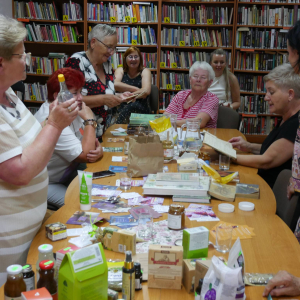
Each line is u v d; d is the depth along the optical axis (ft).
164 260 3.61
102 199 5.87
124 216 5.14
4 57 4.20
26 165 4.31
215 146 7.64
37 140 4.51
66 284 3.03
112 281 3.54
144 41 19.25
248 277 3.80
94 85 10.48
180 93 12.75
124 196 5.98
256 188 6.41
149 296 3.54
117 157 8.41
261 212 5.57
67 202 5.74
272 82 7.68
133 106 15.07
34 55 20.30
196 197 5.88
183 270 3.72
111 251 4.25
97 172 7.18
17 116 4.81
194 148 8.39
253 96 20.03
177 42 19.29
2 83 4.45
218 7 18.99
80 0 19.25
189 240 3.87
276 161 7.73
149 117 10.66
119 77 15.97
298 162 5.49
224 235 4.32
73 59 10.12
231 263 3.45
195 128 8.48
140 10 18.93
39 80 20.38
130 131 10.53
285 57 19.26
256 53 19.44
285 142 7.62
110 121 14.33
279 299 3.50
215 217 5.29
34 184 4.80
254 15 18.92
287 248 4.47
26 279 3.18
